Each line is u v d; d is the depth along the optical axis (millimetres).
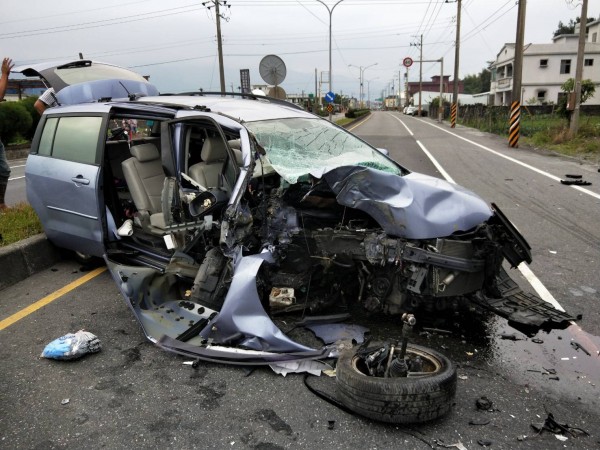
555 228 6727
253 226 3711
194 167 4410
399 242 3416
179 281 4242
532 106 36969
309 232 3668
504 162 13594
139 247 4801
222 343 3463
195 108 4406
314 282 3820
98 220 4648
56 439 2680
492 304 3555
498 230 3707
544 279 4918
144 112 4570
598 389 3100
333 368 3270
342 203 3635
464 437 2646
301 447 2588
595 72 54094
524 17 18047
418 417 2664
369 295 3725
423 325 3910
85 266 5531
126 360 3494
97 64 6715
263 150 3838
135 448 2604
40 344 3750
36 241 5441
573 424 2760
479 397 3004
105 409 2936
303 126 4715
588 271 5121
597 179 10570
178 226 3840
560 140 17922
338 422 2779
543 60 54875
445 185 3980
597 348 3604
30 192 5328
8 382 3236
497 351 3557
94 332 3932
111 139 6230
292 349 3252
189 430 2736
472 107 36000
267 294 3732
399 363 2789
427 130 29781
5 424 2811
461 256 3410
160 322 3789
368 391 2676
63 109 5305
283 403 2959
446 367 2816
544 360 3441
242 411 2893
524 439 2631
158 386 3164
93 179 4609
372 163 4328
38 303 4527
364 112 68312
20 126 20266
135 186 4812
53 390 3139
